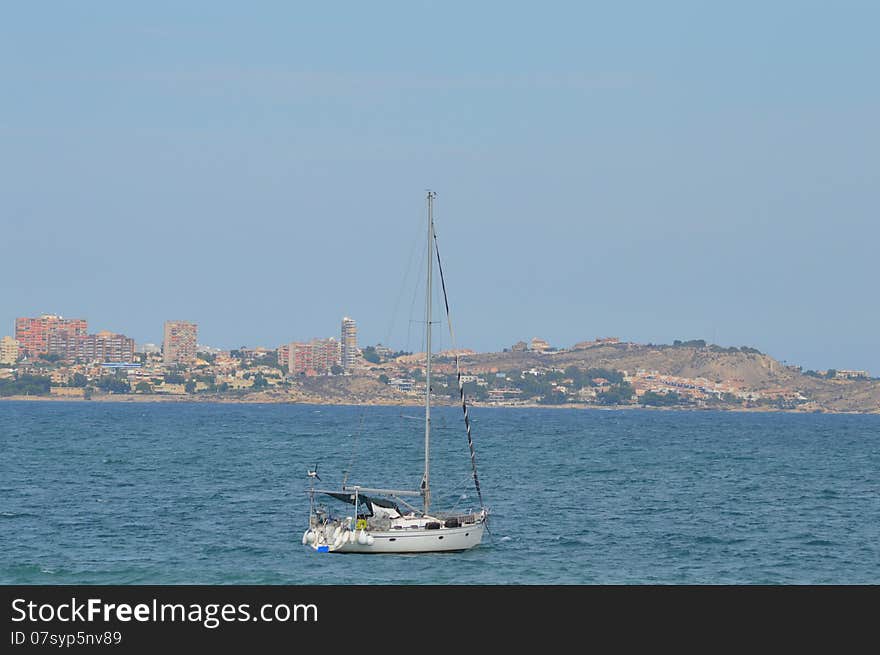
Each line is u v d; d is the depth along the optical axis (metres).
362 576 158.25
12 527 199.62
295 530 198.25
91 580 155.12
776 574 166.38
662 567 169.38
